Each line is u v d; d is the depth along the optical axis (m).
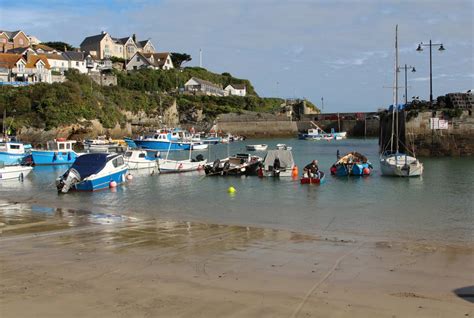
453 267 10.92
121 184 30.41
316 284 9.48
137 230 15.72
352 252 12.45
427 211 20.31
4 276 9.86
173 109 98.44
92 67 101.38
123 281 9.54
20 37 96.38
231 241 13.85
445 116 44.91
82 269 10.41
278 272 10.36
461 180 30.22
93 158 29.33
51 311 7.89
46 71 82.94
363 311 7.99
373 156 51.78
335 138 93.75
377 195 24.98
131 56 121.94
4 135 62.91
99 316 7.70
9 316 7.69
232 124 103.12
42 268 10.48
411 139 45.47
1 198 25.38
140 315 7.76
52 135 67.00
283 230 16.05
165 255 11.88
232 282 9.55
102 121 74.44
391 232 16.06
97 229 15.84
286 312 7.92
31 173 38.56
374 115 105.62
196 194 26.11
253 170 34.75
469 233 15.95
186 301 8.40
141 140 60.88
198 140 71.00
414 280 9.84
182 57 132.12
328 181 30.61
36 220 17.81
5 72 80.81
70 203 23.39
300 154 56.00
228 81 138.25
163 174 36.09
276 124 105.25
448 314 7.87
